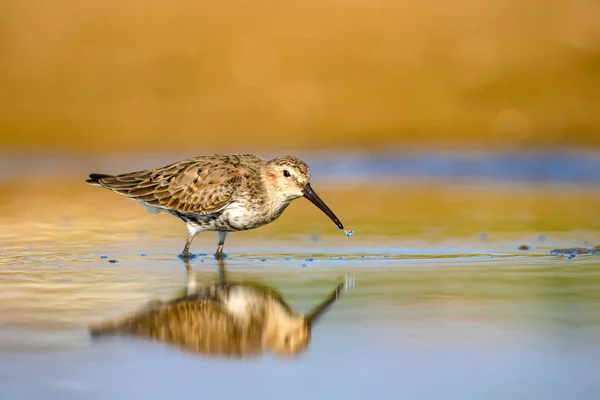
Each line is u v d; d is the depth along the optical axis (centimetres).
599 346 805
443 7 2850
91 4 2892
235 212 1298
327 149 2605
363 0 2859
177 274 1168
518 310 934
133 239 1479
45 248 1377
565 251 1298
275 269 1199
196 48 2831
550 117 2653
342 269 1189
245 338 856
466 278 1107
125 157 2611
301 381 733
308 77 2784
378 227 1568
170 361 786
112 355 802
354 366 765
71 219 1725
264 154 2566
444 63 2794
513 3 2836
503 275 1123
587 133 2577
